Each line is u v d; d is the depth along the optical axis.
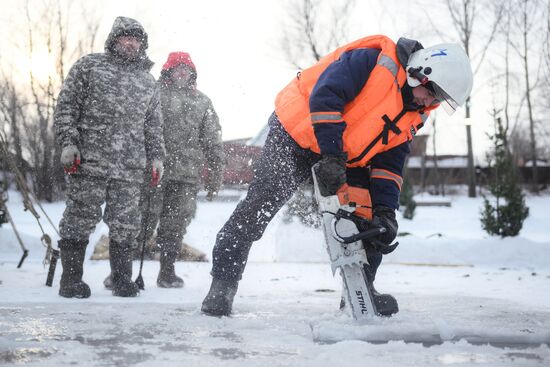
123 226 3.78
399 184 2.83
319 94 2.56
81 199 3.64
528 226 14.45
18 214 14.33
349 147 2.66
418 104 2.69
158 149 4.04
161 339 2.18
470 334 2.32
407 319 2.69
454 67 2.58
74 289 3.58
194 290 4.24
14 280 4.42
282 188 2.81
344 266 2.57
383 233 2.67
